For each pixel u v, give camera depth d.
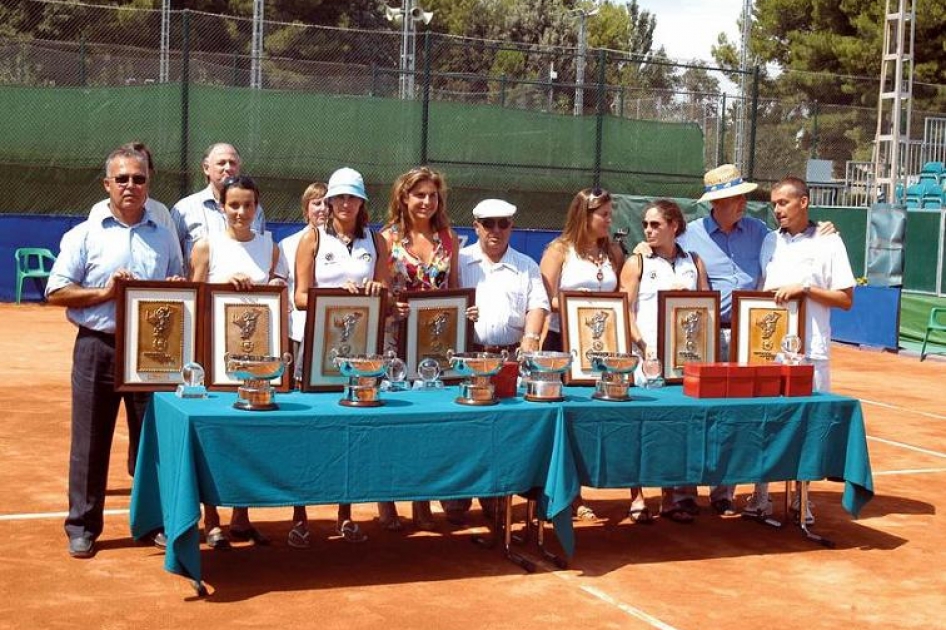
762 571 6.13
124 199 5.76
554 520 5.80
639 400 6.17
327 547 6.23
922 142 27.30
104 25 30.92
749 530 6.99
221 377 5.74
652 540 6.67
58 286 5.72
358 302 6.00
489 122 21.30
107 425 5.92
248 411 5.29
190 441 5.09
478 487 5.66
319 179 20.53
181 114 19.69
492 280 6.67
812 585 5.92
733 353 6.81
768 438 6.36
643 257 7.02
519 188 21.66
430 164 20.97
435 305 6.30
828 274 7.07
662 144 22.50
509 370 6.07
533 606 5.35
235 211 6.09
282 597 5.34
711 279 7.34
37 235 19.56
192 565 5.20
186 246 7.29
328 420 5.34
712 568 6.14
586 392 6.35
